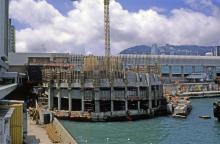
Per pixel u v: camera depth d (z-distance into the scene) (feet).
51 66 585.63
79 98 434.71
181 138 302.66
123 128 360.07
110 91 433.48
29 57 652.48
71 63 558.15
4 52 402.52
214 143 280.10
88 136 312.71
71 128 361.51
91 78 433.48
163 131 339.16
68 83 439.22
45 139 220.43
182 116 435.94
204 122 393.50
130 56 630.74
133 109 441.27
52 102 460.55
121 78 441.27
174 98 566.77
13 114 182.09
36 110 331.57
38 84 569.23
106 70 448.24
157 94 470.39
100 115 413.18
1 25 364.38
